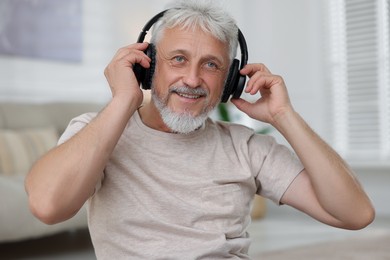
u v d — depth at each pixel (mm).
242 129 1440
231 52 1335
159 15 1332
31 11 4426
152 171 1297
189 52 1270
